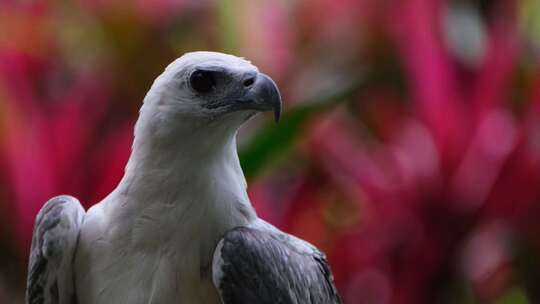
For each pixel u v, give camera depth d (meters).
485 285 11.56
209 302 8.27
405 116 12.53
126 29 13.09
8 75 11.76
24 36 13.20
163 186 8.20
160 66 13.00
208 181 8.23
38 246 8.26
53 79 12.92
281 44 13.59
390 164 11.55
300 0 14.13
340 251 11.48
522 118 11.68
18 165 11.20
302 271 8.45
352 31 14.10
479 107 11.41
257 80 8.23
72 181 11.20
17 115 11.40
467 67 12.32
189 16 13.52
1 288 11.43
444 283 11.34
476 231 11.29
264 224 8.60
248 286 8.04
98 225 8.25
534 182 11.20
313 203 11.94
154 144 8.25
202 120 8.20
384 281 11.33
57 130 11.33
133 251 8.17
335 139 12.16
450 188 11.21
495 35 11.96
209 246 8.23
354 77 13.14
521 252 11.59
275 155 9.98
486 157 11.26
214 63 8.26
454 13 13.00
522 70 12.81
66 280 8.32
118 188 8.34
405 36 12.42
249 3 13.68
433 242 11.27
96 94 12.37
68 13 13.30
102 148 11.44
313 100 10.06
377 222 11.38
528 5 13.97
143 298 8.15
